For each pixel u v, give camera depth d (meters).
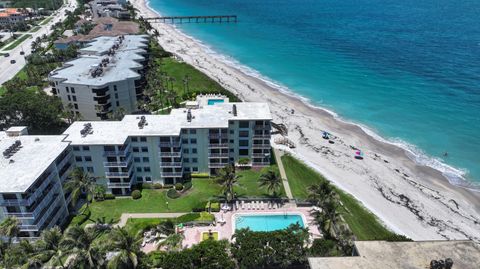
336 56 178.00
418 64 161.50
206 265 50.66
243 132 82.12
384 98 127.50
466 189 81.50
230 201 72.81
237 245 54.69
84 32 195.00
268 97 129.25
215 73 154.00
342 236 53.47
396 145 99.06
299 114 116.19
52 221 62.56
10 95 94.38
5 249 50.44
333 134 104.19
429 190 80.56
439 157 93.62
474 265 39.84
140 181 79.38
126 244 48.84
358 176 84.44
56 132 95.56
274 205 72.12
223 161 81.38
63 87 102.62
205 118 80.56
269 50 193.12
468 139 100.75
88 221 67.69
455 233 67.50
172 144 74.50
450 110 116.94
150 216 69.19
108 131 74.44
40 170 59.09
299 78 149.25
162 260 52.69
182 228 65.62
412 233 66.69
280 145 96.62
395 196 77.94
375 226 67.69
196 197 75.31
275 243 53.34
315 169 86.12
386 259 40.56
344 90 135.50
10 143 68.31
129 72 111.94
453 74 147.75
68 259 55.94
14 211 56.59
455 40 199.00
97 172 73.44
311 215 61.88
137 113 111.50
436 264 38.25
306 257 52.25
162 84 126.81
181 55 182.12
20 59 171.50
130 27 198.75
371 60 169.75
